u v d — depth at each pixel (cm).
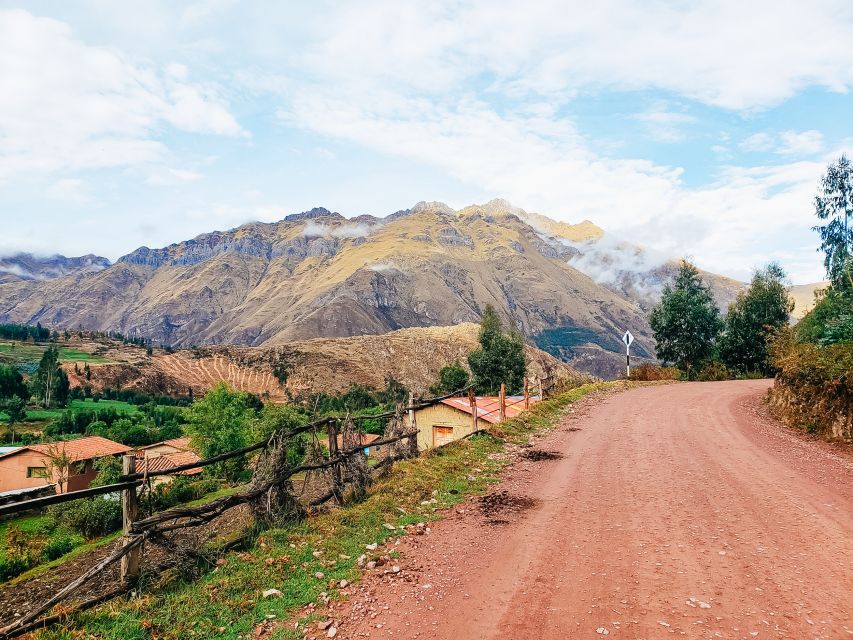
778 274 4281
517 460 1228
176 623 534
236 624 534
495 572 632
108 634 507
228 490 3422
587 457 1216
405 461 1172
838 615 494
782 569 595
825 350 1522
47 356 11944
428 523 824
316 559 690
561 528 769
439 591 590
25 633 508
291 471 842
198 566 660
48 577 1484
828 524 728
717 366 4047
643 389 2733
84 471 4922
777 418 1652
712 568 607
